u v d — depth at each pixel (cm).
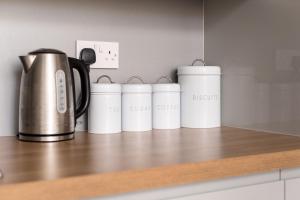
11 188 58
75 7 124
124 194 69
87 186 63
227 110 138
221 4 139
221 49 140
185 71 132
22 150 91
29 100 103
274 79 119
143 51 136
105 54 128
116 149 91
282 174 90
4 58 114
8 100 115
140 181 68
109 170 67
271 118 121
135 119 123
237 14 132
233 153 83
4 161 77
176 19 143
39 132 102
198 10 147
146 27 137
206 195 78
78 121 125
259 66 124
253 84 127
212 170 76
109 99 119
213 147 92
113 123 120
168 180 71
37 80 101
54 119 102
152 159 77
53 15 120
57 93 103
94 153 86
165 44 141
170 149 90
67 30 122
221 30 139
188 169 73
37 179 61
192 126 132
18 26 115
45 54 101
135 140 106
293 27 112
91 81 127
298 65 111
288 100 114
